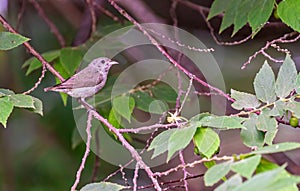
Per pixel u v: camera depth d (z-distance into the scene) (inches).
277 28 284.2
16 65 388.8
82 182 392.5
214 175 130.5
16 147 426.6
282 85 172.7
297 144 135.6
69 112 406.3
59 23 402.6
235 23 219.8
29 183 413.4
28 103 179.0
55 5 383.6
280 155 261.7
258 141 163.6
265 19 204.5
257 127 164.9
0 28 303.7
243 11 218.4
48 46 394.3
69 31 401.4
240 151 321.1
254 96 175.8
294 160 315.0
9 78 391.2
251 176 126.4
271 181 118.9
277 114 166.9
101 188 164.2
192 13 347.6
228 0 242.4
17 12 360.8
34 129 422.9
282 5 199.6
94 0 309.3
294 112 166.1
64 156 414.6
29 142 425.7
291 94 174.1
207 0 343.6
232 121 156.9
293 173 266.4
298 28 195.3
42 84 388.2
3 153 418.3
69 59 258.7
